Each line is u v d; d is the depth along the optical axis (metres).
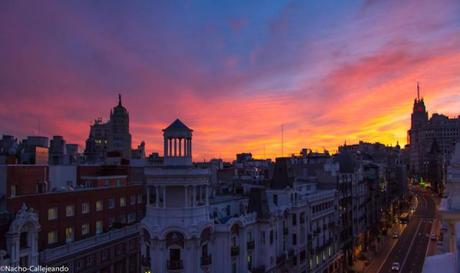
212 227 63.88
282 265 77.50
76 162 107.12
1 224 53.97
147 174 63.56
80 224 72.44
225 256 64.19
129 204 87.31
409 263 117.44
